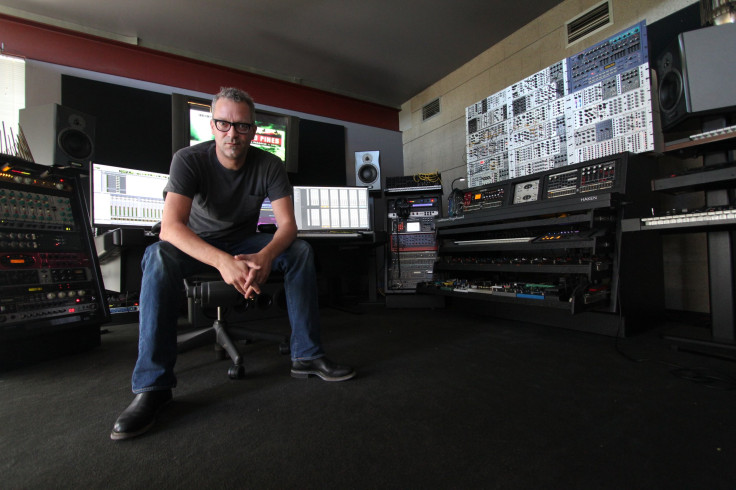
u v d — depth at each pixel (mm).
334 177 4250
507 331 2223
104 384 1460
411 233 3254
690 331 2055
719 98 1718
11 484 787
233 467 840
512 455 868
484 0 3299
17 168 1810
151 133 3324
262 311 2842
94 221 2270
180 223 1242
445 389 1300
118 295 2906
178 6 3344
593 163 2070
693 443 904
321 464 844
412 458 862
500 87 3920
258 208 1538
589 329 2115
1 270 1652
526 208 2219
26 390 1390
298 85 4164
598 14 3025
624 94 2166
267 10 3420
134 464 861
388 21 3588
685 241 2553
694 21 2412
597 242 1867
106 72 3229
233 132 1307
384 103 5324
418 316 2828
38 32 2986
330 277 3553
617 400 1176
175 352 1189
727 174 1611
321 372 1424
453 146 4516
